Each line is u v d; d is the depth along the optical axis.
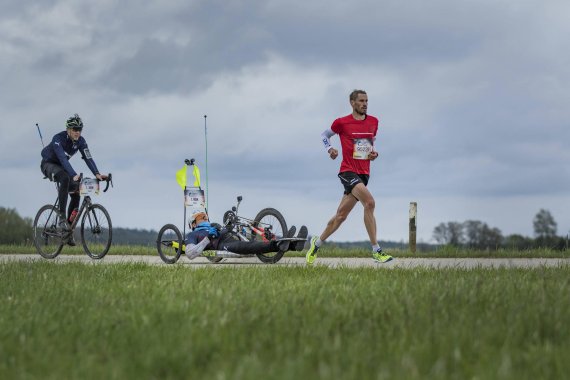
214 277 7.80
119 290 6.43
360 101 10.62
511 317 4.60
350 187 10.67
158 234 12.27
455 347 3.77
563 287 6.20
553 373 3.33
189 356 3.55
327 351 3.66
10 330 4.37
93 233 12.69
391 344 3.83
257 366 3.34
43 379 3.30
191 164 12.05
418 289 6.19
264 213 11.49
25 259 12.51
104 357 3.71
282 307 5.11
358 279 7.61
